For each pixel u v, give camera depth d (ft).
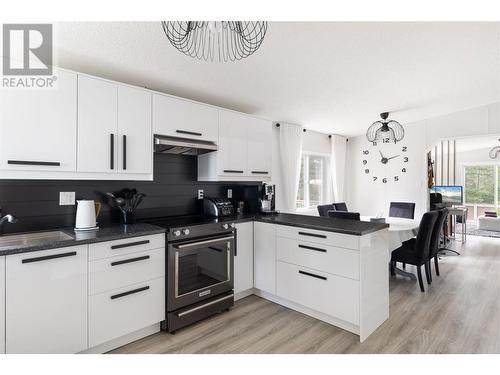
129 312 6.64
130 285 6.66
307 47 7.27
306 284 8.09
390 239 10.65
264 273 9.31
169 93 9.76
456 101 13.52
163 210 9.54
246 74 8.55
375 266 7.55
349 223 8.21
